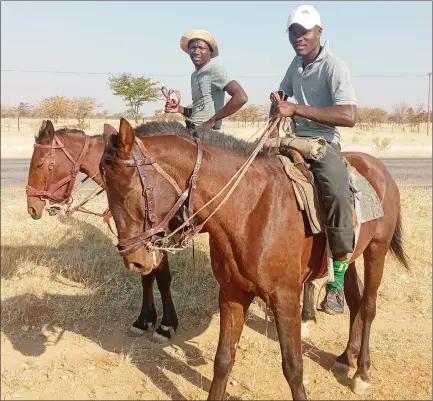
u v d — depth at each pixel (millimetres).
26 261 6551
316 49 3742
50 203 5230
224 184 3240
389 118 47125
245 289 3395
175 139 3254
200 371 4426
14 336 5004
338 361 4457
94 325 5312
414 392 4094
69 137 5207
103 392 4082
